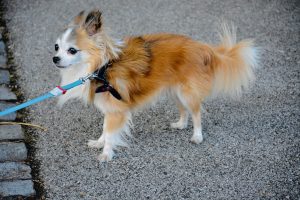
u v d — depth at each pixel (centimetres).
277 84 150
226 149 128
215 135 133
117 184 118
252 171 122
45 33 169
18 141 128
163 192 117
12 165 121
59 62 114
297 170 122
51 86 147
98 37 115
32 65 155
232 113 140
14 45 163
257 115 139
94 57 116
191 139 130
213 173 121
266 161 125
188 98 125
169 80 124
